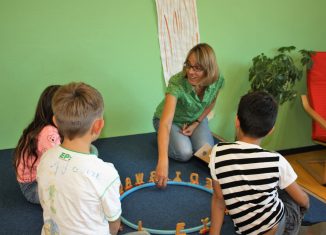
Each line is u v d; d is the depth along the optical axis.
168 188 1.85
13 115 2.21
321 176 2.83
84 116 0.97
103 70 2.34
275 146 3.20
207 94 2.09
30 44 2.11
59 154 0.98
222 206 1.27
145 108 2.56
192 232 1.46
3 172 1.95
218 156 1.19
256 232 1.18
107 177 0.98
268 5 2.73
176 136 2.16
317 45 3.07
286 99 2.71
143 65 2.44
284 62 2.59
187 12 2.45
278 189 1.41
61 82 2.26
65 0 2.11
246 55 2.79
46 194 0.97
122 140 2.47
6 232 1.42
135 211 1.62
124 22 2.30
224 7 2.58
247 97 1.23
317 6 2.94
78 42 2.22
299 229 1.47
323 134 2.73
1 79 2.11
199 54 1.79
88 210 0.96
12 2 2.00
